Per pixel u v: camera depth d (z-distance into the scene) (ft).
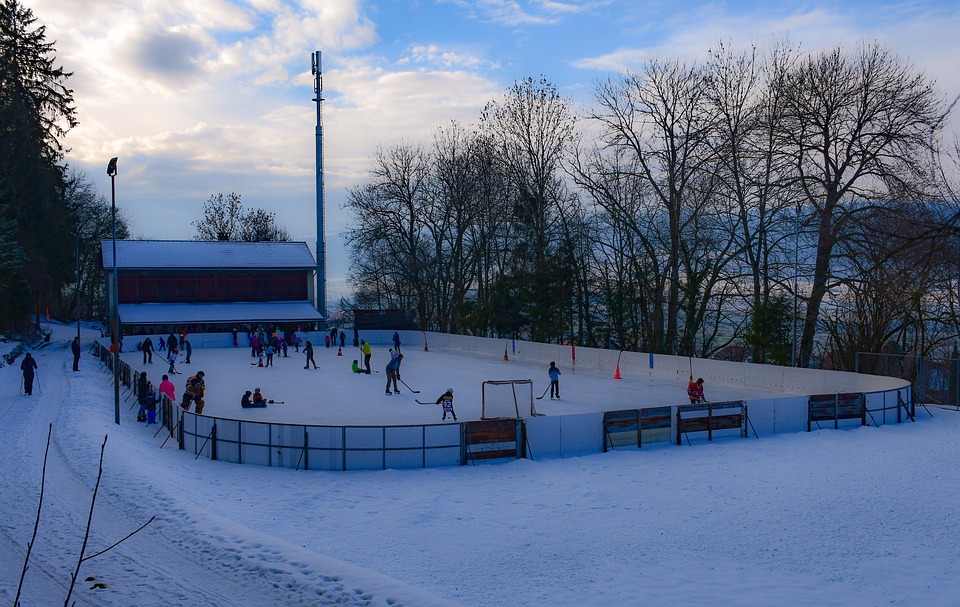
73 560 36.83
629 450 74.59
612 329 211.82
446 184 228.84
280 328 217.77
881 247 41.70
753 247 162.91
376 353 180.96
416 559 41.29
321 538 45.47
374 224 231.91
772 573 39.29
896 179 105.50
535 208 204.95
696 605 34.19
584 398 104.06
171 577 34.55
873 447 74.49
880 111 126.11
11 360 149.89
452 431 67.46
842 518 49.88
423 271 258.37
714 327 184.55
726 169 162.61
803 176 137.69
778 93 147.95
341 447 65.77
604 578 38.19
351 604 30.53
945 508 52.03
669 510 52.39
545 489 58.95
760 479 61.41
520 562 40.86
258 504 53.93
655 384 120.06
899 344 145.59
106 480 52.65
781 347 147.43
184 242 233.14
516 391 89.20
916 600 35.37
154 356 169.78
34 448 64.69
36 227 217.15
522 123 202.49
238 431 68.33
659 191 171.01
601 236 209.46
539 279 197.67
